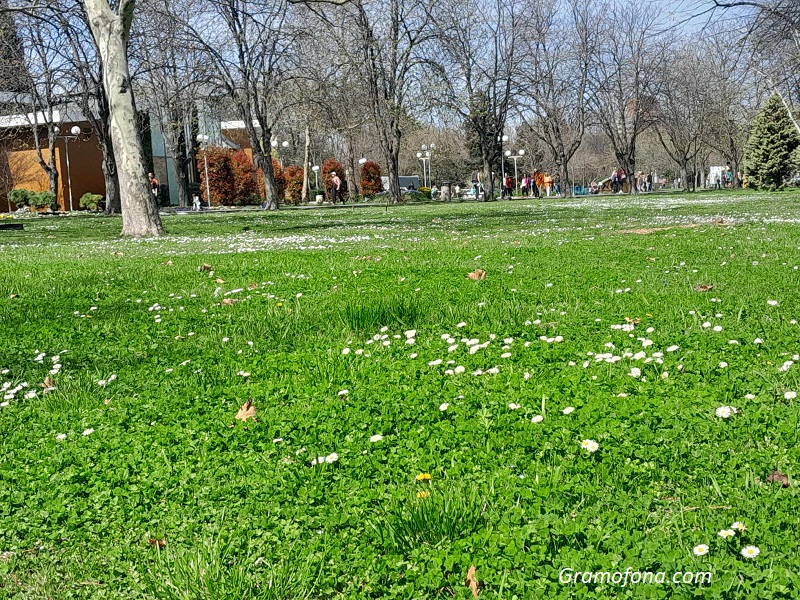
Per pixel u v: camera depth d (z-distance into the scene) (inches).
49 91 1685.5
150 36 1332.4
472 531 103.2
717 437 129.3
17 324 269.0
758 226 583.5
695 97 2322.8
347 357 199.3
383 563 95.9
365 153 3312.0
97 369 203.3
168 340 236.8
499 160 2970.0
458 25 1807.3
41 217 1542.8
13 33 1405.0
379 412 154.9
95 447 144.5
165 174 2370.8
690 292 265.9
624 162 2453.2
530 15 2150.6
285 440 142.8
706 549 91.0
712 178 3604.8
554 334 212.8
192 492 122.8
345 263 411.8
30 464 139.7
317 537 104.5
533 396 154.4
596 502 108.9
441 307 255.1
